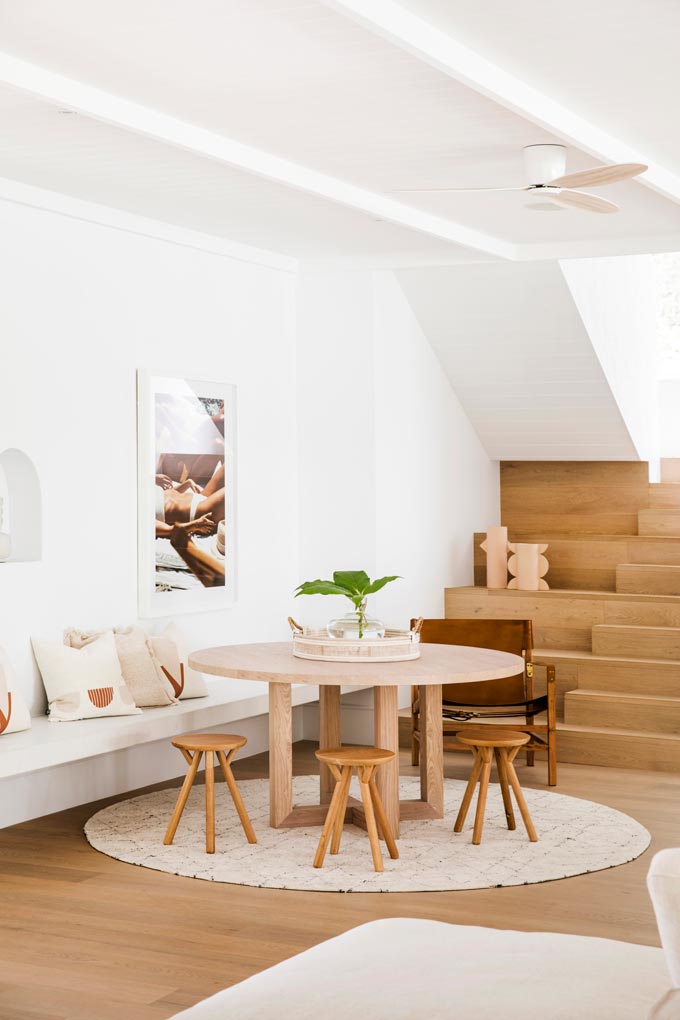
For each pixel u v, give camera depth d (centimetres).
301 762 662
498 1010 210
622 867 465
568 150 472
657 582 743
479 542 819
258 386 685
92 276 571
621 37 361
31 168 502
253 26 350
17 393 531
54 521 550
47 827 521
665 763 633
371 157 492
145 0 332
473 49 373
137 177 517
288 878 449
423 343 757
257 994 225
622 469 814
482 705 625
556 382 757
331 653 510
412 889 437
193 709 568
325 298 710
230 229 626
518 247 662
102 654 550
